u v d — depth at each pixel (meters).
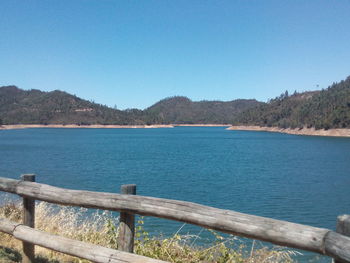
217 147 80.31
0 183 4.39
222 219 2.68
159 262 3.00
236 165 42.81
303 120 181.25
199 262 5.27
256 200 20.25
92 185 25.30
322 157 56.56
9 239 5.91
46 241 3.82
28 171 33.44
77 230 6.72
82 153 58.44
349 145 89.19
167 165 41.59
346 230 2.15
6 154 54.56
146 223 11.03
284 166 42.38
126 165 40.56
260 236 2.49
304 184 27.52
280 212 17.25
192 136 147.38
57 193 3.77
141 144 90.00
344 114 149.38
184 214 2.88
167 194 22.06
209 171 35.91
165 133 183.38
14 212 7.77
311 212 17.28
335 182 28.81
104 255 3.32
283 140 116.38
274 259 5.80
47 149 67.12
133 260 3.13
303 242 2.30
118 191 22.62
